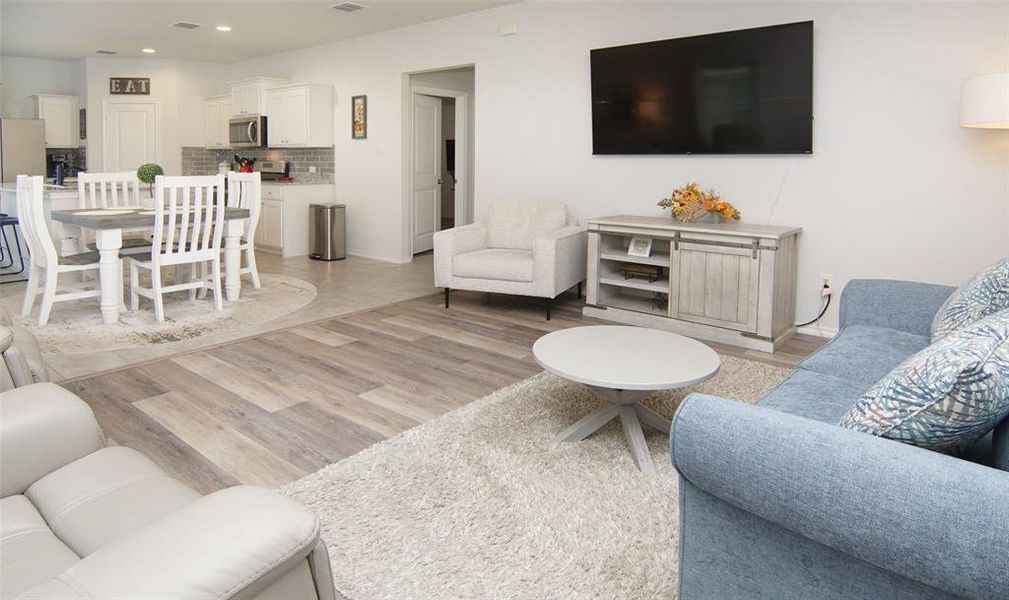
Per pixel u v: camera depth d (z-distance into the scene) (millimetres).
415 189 7418
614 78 4887
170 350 3793
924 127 3773
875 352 2350
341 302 5148
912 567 1037
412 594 1684
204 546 840
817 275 4242
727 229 4012
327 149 7715
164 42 7508
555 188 5492
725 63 4352
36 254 4355
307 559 983
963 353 1138
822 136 4117
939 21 3666
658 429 2676
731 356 3791
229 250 5008
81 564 814
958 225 3734
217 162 9211
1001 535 947
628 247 4680
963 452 1402
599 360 2521
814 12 4059
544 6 5363
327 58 7492
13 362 1708
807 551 1247
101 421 2781
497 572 1774
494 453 2482
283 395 3119
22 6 5848
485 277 4730
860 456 1097
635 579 1747
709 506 1390
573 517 2047
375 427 2764
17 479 1383
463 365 3609
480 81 5914
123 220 4234
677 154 4715
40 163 8727
